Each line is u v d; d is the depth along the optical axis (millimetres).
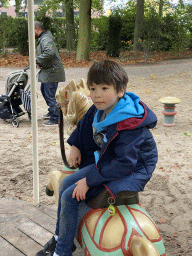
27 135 6715
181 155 5555
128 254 1696
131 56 21828
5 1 27828
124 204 1853
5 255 2605
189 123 7551
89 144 2111
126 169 1706
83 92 2525
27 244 2766
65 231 1959
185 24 25141
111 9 27031
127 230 1738
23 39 21797
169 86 12352
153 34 22438
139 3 22547
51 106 7246
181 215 3711
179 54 23719
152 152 1831
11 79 7227
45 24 22094
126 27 25922
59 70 7066
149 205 3943
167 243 3166
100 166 1798
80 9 19609
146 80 13711
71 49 23672
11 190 4305
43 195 4148
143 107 1779
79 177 2018
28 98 7246
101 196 1838
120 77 1724
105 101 1749
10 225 3080
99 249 1763
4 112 7352
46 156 5527
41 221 3229
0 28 21172
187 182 4551
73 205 1921
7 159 5410
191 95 10727
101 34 26234
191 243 3166
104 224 1796
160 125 7410
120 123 1695
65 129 6938
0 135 6699
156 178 4691
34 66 3082
